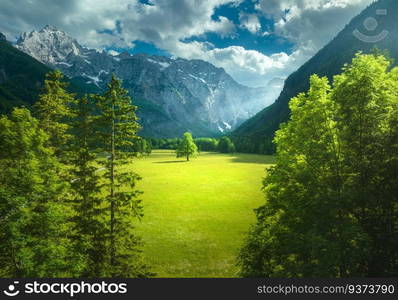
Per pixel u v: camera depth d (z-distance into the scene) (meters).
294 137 16.69
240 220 39.19
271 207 17.44
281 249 14.62
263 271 17.80
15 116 15.35
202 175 80.81
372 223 12.88
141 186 63.72
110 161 17.66
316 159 14.94
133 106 17.98
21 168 14.16
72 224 16.89
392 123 12.82
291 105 17.75
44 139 15.49
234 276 23.61
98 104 17.52
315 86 15.70
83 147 17.61
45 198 14.84
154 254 28.33
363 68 13.48
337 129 15.14
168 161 124.50
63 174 18.53
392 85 13.89
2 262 13.80
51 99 22.53
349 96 13.79
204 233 34.22
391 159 12.58
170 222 38.25
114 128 17.75
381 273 12.10
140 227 36.19
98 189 17.34
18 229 13.07
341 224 12.24
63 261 13.73
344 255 11.30
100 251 17.05
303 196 14.42
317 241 11.52
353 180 13.55
